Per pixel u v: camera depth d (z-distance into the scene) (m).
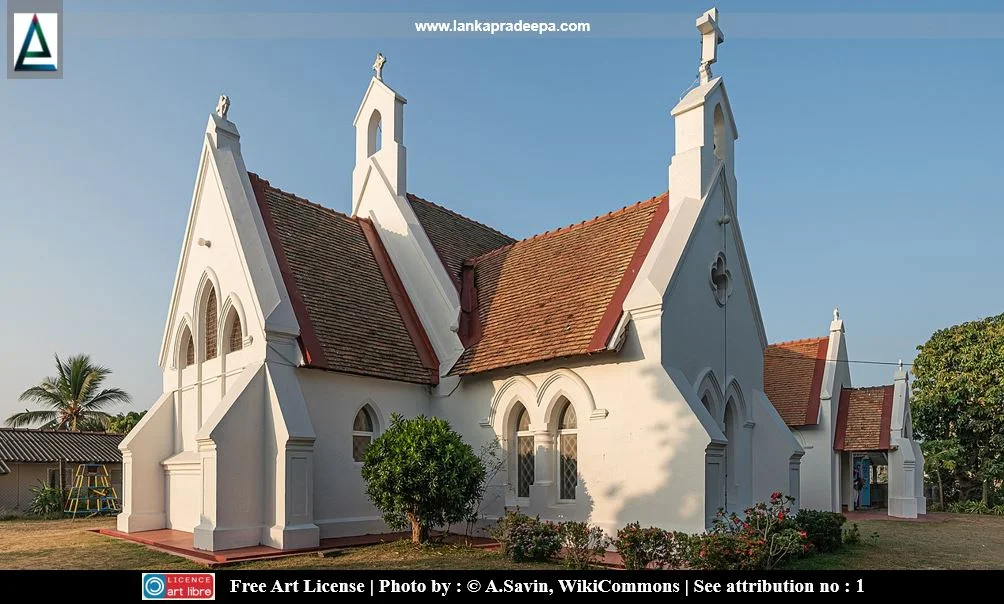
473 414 19.48
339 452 17.66
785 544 13.97
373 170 25.02
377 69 26.03
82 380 49.22
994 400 36.66
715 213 19.23
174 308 21.38
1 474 31.45
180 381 20.81
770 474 19.44
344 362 17.75
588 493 16.92
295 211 21.66
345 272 21.06
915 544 19.53
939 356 41.06
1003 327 39.16
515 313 20.20
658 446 15.74
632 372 16.61
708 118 19.50
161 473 20.12
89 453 34.47
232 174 19.58
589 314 17.77
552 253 21.72
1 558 14.99
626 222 20.27
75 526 22.62
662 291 16.45
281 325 16.86
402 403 19.59
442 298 21.31
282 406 15.94
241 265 17.95
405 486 15.25
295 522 15.55
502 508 18.41
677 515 15.12
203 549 15.10
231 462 15.41
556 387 17.91
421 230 22.98
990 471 35.69
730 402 19.44
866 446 31.61
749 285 20.52
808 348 35.06
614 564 13.82
